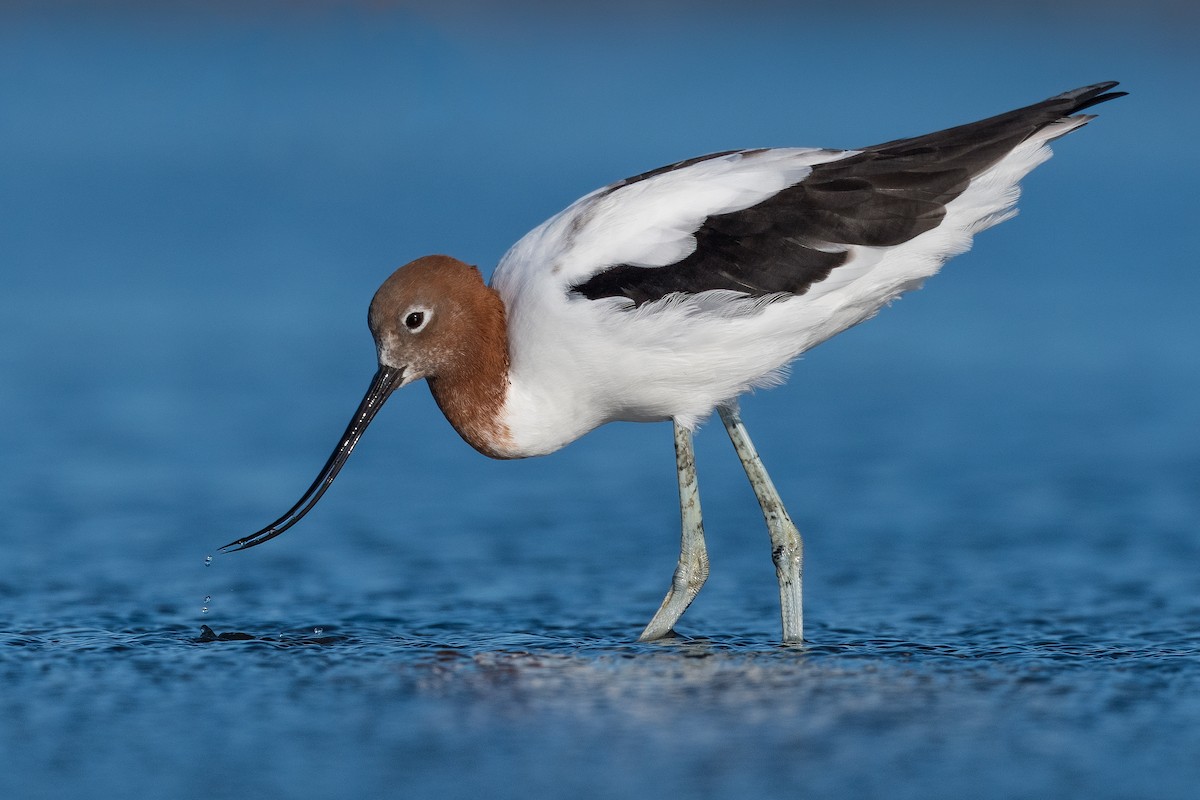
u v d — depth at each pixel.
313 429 17.58
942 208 10.34
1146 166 33.44
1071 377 19.61
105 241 27.34
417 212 29.72
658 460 16.80
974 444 16.88
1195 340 21.19
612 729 8.38
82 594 11.67
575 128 38.59
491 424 10.56
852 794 7.40
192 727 8.44
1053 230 27.81
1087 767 7.76
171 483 15.36
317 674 9.48
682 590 10.63
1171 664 9.64
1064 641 10.32
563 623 10.97
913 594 11.78
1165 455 16.27
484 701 8.90
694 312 10.09
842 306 10.39
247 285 24.30
